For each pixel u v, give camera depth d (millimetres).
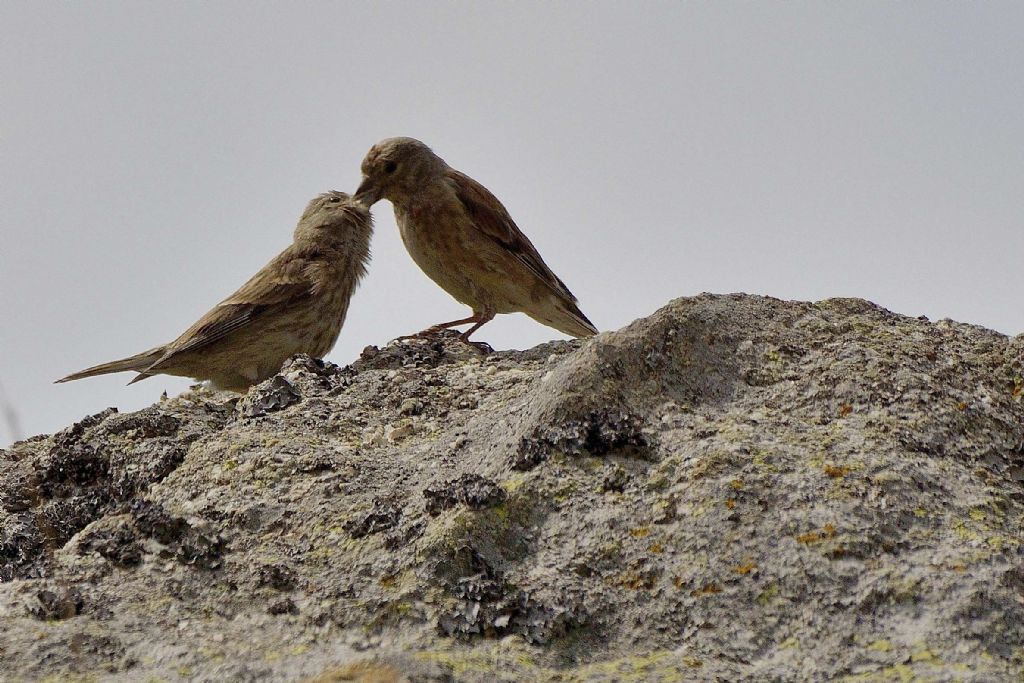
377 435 9133
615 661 6477
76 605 6867
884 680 6086
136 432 9203
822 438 7859
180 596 7031
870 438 7863
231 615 6887
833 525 6984
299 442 8648
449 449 8469
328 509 7652
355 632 6648
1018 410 8398
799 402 8383
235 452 8461
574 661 6508
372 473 8148
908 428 8008
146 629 6660
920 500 7215
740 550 6938
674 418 8164
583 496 7465
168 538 7438
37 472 9023
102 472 8906
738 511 7160
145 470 8625
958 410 8203
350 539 7340
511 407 8906
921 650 6262
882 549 6855
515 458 7777
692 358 8648
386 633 6652
